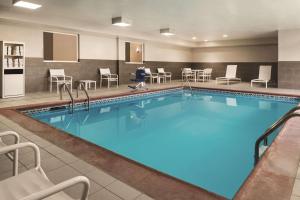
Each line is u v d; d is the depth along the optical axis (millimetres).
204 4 6016
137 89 9625
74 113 6672
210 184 3006
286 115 2432
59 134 3742
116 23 7859
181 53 15352
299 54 9609
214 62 15312
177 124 5840
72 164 2658
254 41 12914
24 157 2818
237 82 13594
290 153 2855
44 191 1062
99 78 10531
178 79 15297
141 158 3814
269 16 7348
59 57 9641
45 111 6223
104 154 2955
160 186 2209
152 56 13227
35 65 8312
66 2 5957
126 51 12195
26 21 7156
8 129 3988
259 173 2354
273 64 13086
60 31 8812
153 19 7941
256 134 5062
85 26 8625
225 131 5281
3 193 1302
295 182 2189
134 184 2240
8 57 6926
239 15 7254
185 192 2105
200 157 3850
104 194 2068
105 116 6547
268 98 8828
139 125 5770
